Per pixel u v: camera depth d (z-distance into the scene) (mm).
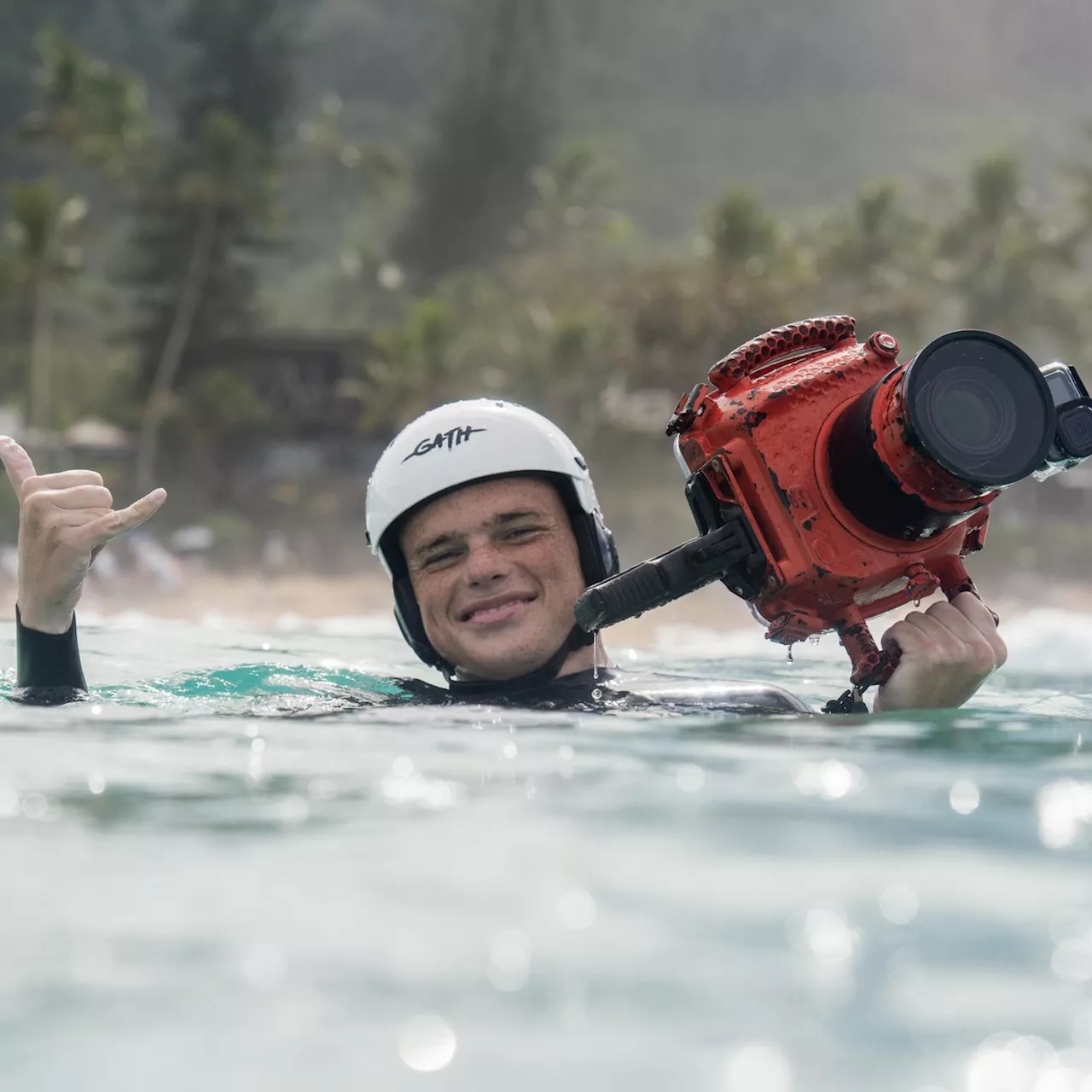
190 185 91750
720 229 95938
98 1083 1654
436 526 6113
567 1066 1706
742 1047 1756
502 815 2965
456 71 167250
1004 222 106875
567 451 6309
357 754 3848
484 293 122312
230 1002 1896
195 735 4250
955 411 4586
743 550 4922
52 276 81188
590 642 6234
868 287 104125
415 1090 1640
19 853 2633
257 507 87062
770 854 2631
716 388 5152
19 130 88875
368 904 2311
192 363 93688
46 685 5684
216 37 123750
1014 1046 1754
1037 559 76875
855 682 5059
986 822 2920
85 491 5664
